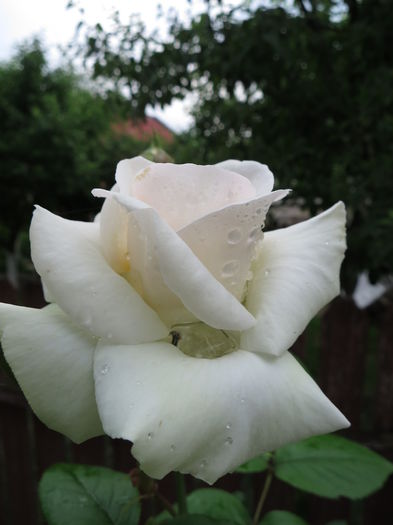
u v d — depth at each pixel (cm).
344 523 45
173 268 12
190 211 14
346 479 22
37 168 170
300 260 16
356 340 52
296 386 13
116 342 13
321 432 12
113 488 20
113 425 11
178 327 15
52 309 15
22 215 191
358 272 66
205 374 12
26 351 13
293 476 23
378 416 53
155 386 12
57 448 50
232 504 24
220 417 12
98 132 181
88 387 13
